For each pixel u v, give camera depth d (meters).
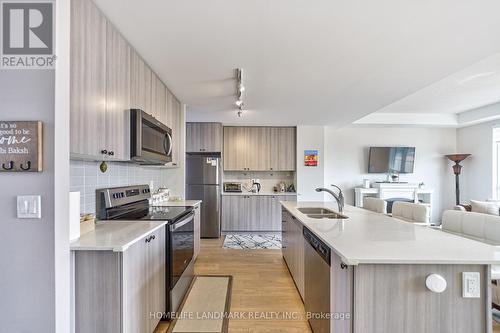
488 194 5.83
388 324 1.31
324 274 1.76
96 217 2.28
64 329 1.40
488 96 4.64
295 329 2.18
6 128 1.32
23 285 1.34
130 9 1.71
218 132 5.50
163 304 2.25
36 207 1.33
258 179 6.28
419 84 3.09
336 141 6.61
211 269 3.53
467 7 1.66
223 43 2.14
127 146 2.13
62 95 1.37
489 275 1.30
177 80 2.98
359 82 3.04
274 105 4.09
